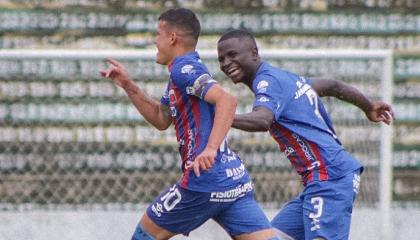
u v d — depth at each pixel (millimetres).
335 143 21109
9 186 28625
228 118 18438
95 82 28672
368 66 28766
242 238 20188
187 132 19500
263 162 29125
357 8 29500
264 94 20125
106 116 28766
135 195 28922
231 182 19656
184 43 19766
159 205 20016
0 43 28766
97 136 28781
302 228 21656
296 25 29359
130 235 28562
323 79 22453
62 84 28625
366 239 28359
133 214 28609
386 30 29562
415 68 29516
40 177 28719
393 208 29453
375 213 28359
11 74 28469
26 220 28391
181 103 19422
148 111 20797
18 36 28828
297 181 29156
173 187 19953
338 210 20672
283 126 20812
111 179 28844
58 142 28734
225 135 18453
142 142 28922
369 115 23188
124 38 29016
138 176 28906
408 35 29547
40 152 28703
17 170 28656
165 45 19812
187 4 29062
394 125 29562
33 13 28828
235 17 29172
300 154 20969
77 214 28516
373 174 28656
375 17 29562
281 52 28125
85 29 28938
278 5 29297
